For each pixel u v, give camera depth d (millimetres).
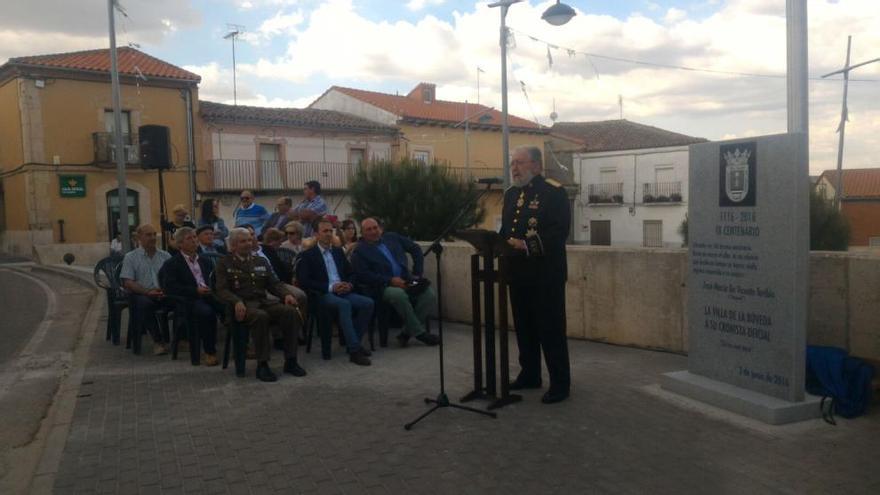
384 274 7766
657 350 7086
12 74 27312
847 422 4762
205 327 6969
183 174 30625
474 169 41406
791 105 5512
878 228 44562
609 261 7453
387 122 38469
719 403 5137
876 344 5270
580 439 4586
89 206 28500
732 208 5191
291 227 8617
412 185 22016
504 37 19250
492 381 5477
